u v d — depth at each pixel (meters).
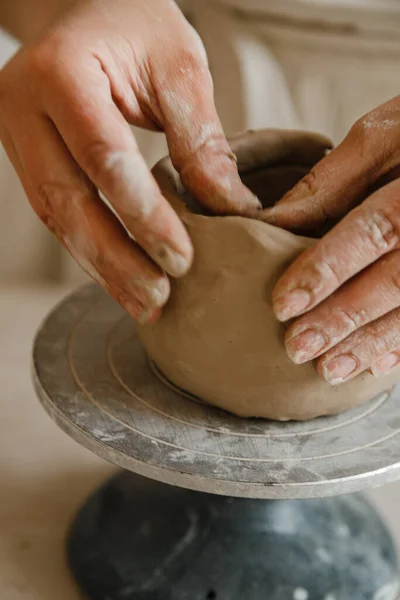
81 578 0.91
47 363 0.91
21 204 1.78
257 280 0.73
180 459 0.76
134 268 0.74
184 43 0.85
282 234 0.74
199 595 0.86
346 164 0.80
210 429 0.81
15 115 0.78
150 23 0.85
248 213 0.79
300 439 0.81
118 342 0.98
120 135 0.71
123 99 0.81
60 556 0.97
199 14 1.69
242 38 1.60
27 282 1.82
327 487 0.73
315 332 0.72
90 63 0.76
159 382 0.90
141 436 0.79
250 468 0.75
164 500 0.95
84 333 0.99
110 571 0.90
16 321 1.54
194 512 0.92
